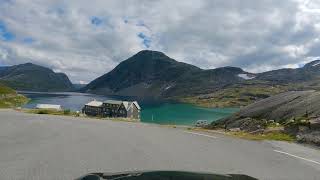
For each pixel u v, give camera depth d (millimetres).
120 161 15641
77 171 13469
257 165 16062
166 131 30203
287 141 26375
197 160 16500
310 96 76938
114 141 22281
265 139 26922
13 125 32062
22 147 18750
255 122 58688
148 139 23719
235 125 67938
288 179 13711
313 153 20766
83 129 30203
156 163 15438
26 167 13836
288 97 83438
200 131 32094
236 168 15117
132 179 4902
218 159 16969
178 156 17328
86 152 17734
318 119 34188
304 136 26734
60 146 19531
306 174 14875
